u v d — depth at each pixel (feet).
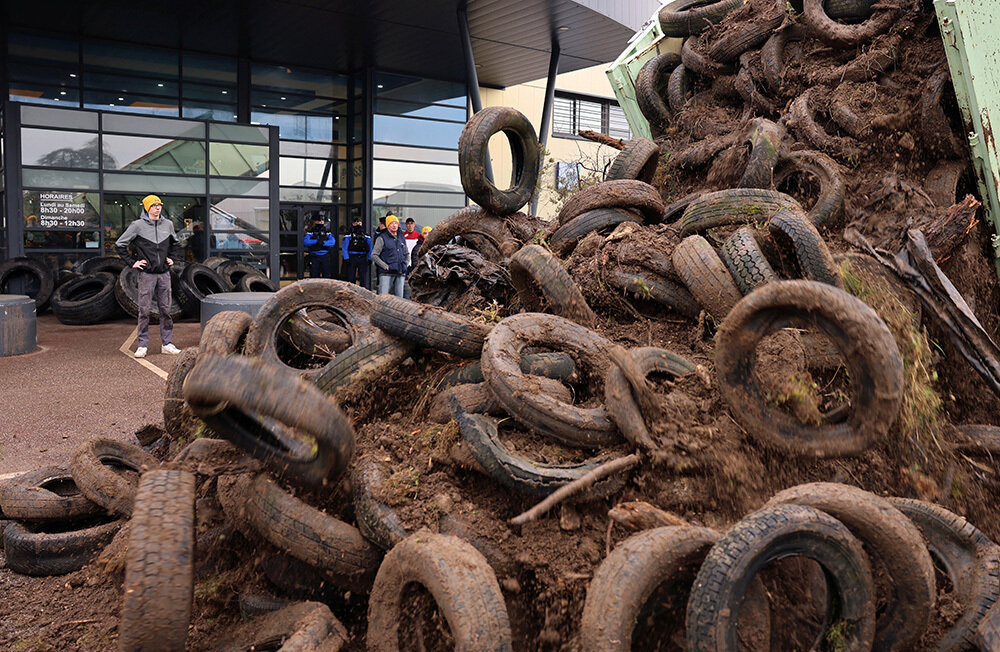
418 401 14.62
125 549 12.81
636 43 30.19
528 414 12.32
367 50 73.41
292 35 68.23
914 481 12.94
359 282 65.92
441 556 9.45
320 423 10.15
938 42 21.62
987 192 18.62
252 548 12.44
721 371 12.05
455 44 71.41
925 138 20.31
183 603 9.20
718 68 26.91
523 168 23.95
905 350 14.52
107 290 53.21
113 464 16.52
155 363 37.47
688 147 26.04
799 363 13.42
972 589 10.33
